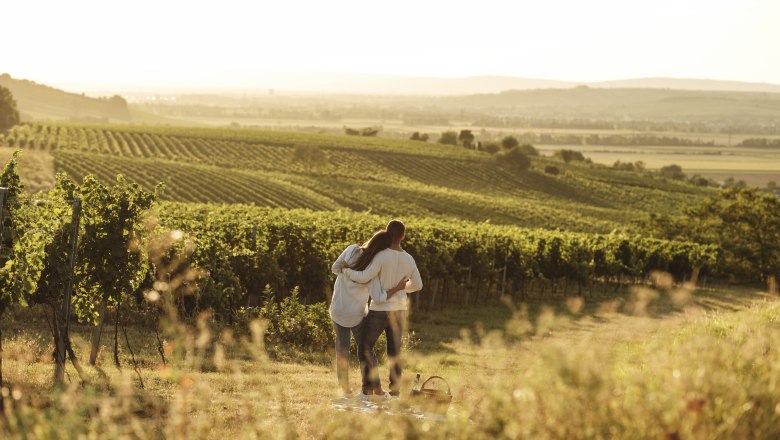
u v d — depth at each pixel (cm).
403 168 12681
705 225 6506
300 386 860
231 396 686
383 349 1412
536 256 3691
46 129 13575
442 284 3192
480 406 383
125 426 479
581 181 13075
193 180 8488
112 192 1057
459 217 8350
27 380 800
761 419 352
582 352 340
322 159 12306
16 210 858
